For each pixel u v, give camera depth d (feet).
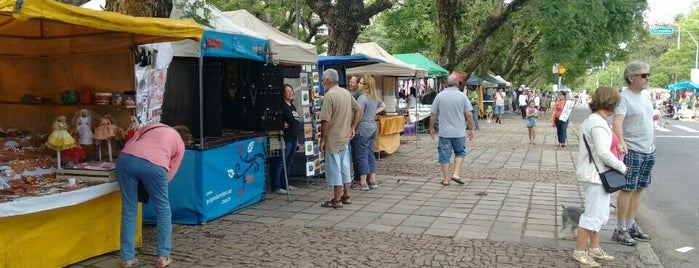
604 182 15.64
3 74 19.43
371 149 28.50
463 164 38.37
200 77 20.30
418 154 44.14
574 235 19.13
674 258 18.38
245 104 26.16
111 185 16.28
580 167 16.16
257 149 24.95
